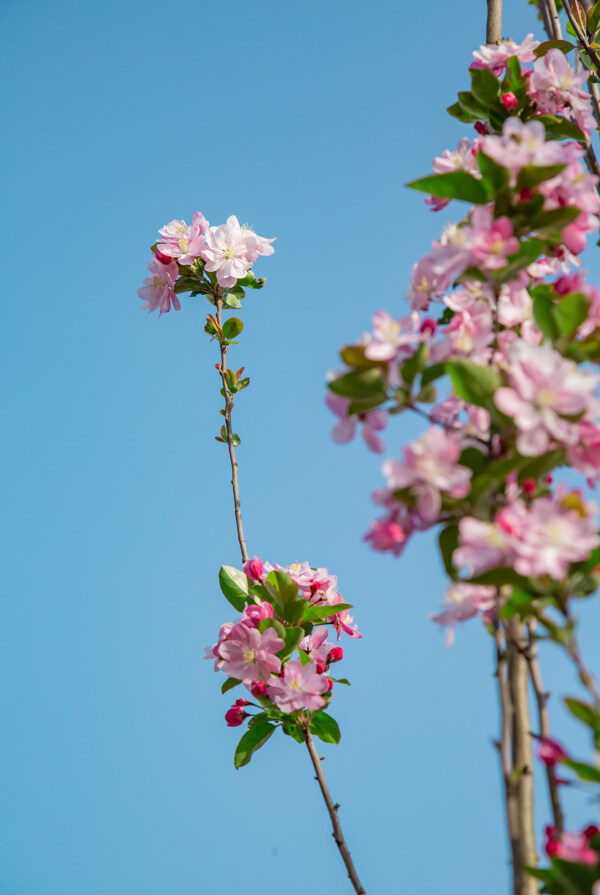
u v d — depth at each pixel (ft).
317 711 6.68
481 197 5.96
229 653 6.53
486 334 5.88
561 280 5.90
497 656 5.76
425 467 5.64
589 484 5.81
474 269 5.88
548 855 5.64
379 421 5.78
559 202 5.90
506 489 5.75
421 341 5.77
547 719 5.75
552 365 5.66
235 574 6.77
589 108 6.26
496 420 5.74
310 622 6.77
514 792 5.73
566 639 5.65
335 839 6.40
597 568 5.66
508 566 5.65
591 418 5.66
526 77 6.28
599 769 5.57
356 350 5.75
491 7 6.57
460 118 6.39
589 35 6.78
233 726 6.62
